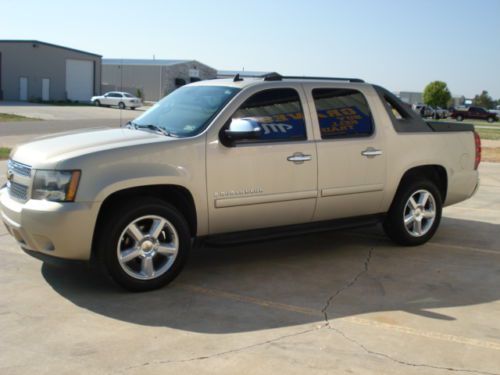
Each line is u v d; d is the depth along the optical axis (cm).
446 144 689
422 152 664
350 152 604
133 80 7712
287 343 407
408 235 670
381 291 525
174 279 531
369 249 668
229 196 536
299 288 528
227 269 582
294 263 607
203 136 522
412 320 457
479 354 399
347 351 397
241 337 416
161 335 416
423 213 680
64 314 452
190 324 438
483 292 530
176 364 372
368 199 628
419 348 406
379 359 387
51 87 5831
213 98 566
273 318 454
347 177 606
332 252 653
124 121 3206
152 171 493
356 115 622
